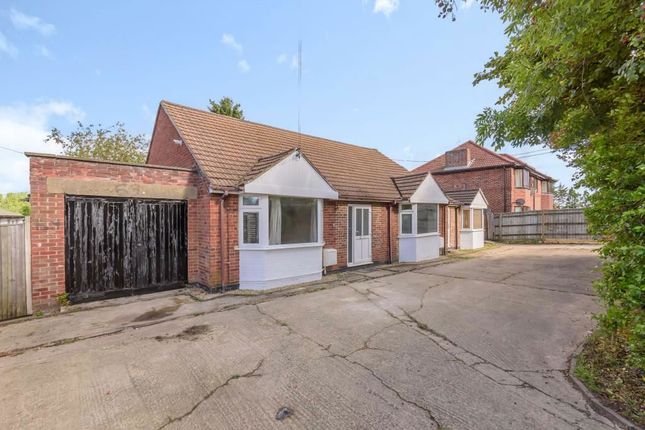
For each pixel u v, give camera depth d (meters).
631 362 3.08
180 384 3.39
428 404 2.93
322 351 4.21
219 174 8.01
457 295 7.07
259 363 3.87
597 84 4.09
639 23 2.95
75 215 6.72
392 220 12.35
